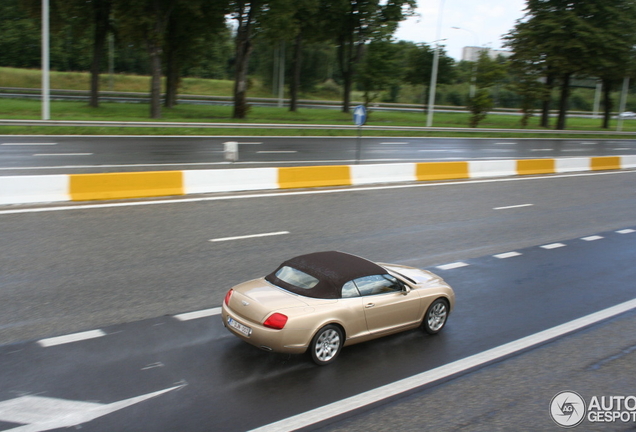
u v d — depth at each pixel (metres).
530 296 9.23
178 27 42.91
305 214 14.36
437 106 77.00
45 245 10.52
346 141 33.50
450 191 19.14
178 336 6.96
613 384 6.30
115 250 10.45
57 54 72.25
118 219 12.70
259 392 5.71
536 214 16.19
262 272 9.70
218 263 10.05
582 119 80.94
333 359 6.48
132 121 31.73
